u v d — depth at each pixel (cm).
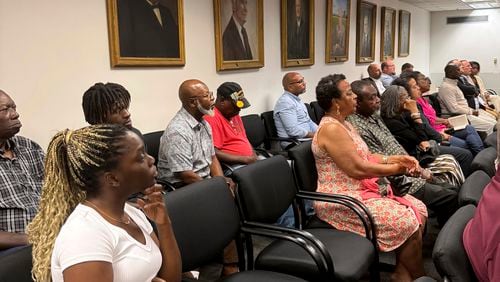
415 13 926
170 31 321
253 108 432
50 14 244
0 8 220
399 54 845
